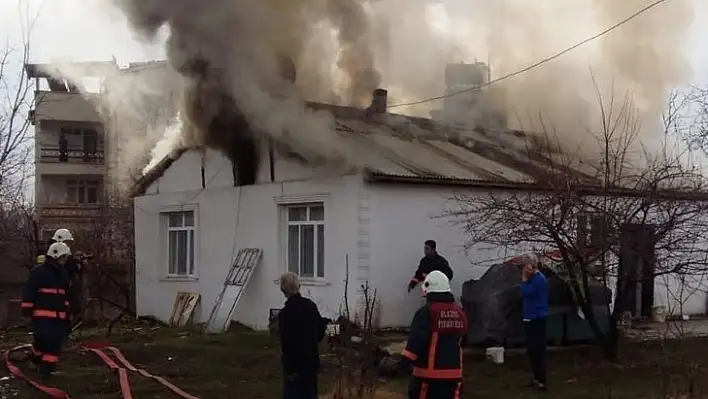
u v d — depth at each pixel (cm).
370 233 1385
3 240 2120
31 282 956
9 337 1505
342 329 1228
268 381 998
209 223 1780
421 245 1434
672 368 1080
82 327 1670
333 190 1441
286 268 1570
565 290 1207
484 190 1481
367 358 962
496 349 1124
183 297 1831
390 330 1380
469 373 1051
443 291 629
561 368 1090
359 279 1369
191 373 1045
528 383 988
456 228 1467
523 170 1656
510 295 1168
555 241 1065
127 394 875
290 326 702
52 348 961
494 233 1148
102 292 2144
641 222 1058
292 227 1567
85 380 970
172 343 1290
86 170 3725
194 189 1838
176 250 1923
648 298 1650
